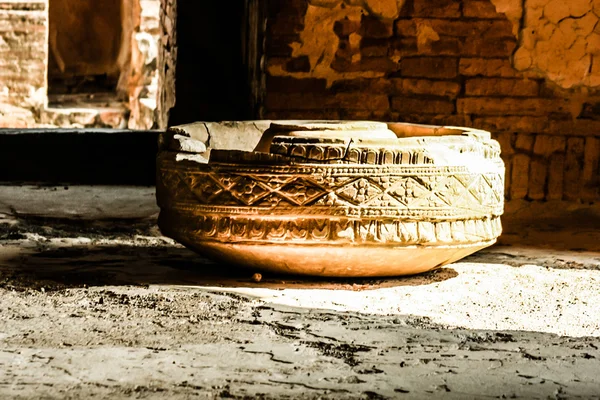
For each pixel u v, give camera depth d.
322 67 8.48
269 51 8.48
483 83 8.43
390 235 5.13
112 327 4.36
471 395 3.54
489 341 4.25
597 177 8.45
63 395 3.45
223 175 5.20
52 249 6.47
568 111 8.45
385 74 8.45
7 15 16.27
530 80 8.45
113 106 17.11
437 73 8.44
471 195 5.29
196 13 15.52
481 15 8.38
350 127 5.57
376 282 5.46
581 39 8.35
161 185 5.59
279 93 8.50
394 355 4.00
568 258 6.49
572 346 4.18
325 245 5.12
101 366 3.77
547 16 8.34
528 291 5.33
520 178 8.48
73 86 17.81
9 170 9.78
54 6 18.11
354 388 3.58
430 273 5.75
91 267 5.86
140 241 6.87
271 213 5.13
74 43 18.08
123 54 17.06
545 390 3.61
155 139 9.93
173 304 4.82
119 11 17.45
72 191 8.98
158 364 3.81
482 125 8.45
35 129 11.06
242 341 4.16
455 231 5.27
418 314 4.72
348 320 4.56
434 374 3.76
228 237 5.23
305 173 5.09
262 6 9.30
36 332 4.25
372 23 8.43
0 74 16.33
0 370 3.70
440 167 5.16
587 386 3.66
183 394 3.47
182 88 15.34
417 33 8.41
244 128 6.26
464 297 5.13
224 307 4.77
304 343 4.15
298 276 5.50
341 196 5.09
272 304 4.86
